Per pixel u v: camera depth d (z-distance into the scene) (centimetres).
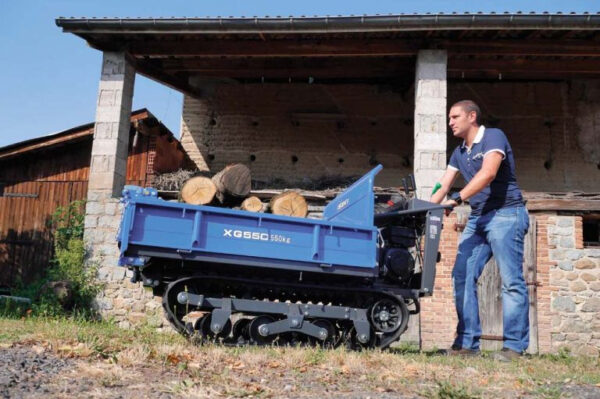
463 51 1055
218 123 1582
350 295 641
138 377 356
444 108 1029
